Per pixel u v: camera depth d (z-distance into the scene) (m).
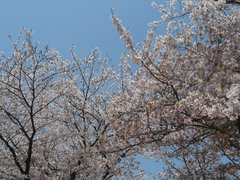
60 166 9.34
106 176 9.31
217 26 5.75
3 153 8.91
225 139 6.88
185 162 9.27
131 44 5.73
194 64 5.47
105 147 6.43
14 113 9.23
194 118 5.68
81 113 10.72
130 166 9.63
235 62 5.20
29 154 8.02
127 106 6.42
